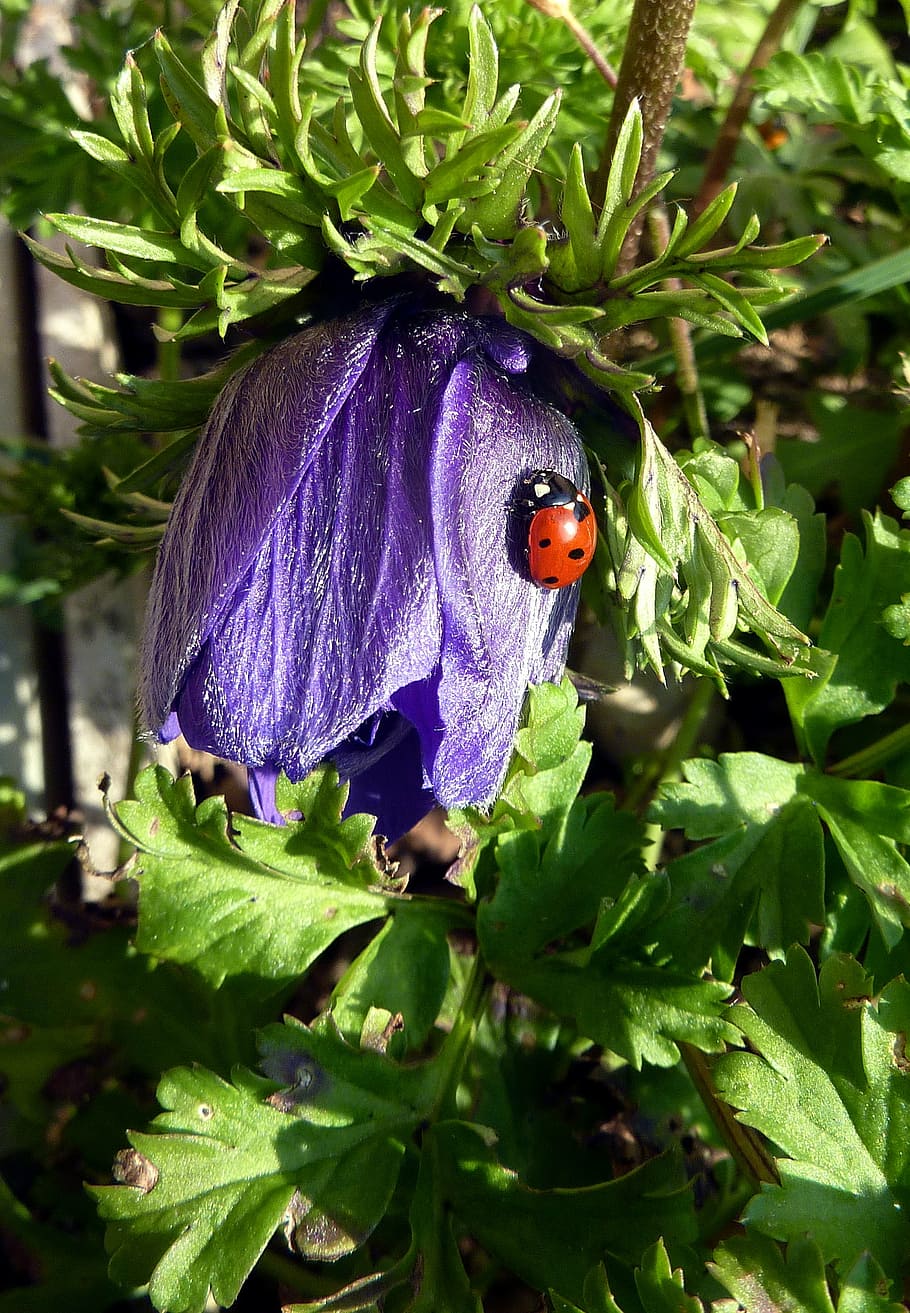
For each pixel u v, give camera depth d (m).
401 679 0.10
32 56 0.17
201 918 0.12
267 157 0.10
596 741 0.16
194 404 0.11
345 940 0.15
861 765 0.13
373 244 0.10
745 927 0.12
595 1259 0.11
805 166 0.16
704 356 0.15
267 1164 0.11
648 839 0.13
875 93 0.14
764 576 0.13
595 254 0.10
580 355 0.10
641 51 0.12
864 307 0.16
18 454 0.16
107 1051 0.14
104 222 0.10
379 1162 0.12
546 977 0.12
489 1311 0.13
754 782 0.13
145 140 0.10
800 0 0.14
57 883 0.15
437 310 0.10
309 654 0.10
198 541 0.10
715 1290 0.11
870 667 0.13
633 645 0.11
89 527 0.13
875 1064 0.11
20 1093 0.14
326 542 0.10
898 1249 0.11
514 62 0.15
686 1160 0.13
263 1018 0.14
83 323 0.17
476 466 0.10
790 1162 0.11
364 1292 0.11
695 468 0.13
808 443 0.15
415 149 0.10
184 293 0.11
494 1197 0.12
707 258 0.10
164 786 0.12
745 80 0.15
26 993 0.14
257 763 0.10
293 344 0.10
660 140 0.13
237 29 0.11
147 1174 0.11
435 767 0.10
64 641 0.16
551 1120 0.13
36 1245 0.13
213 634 0.10
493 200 0.10
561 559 0.10
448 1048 0.12
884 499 0.15
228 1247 0.11
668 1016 0.12
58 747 0.16
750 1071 0.11
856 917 0.13
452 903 0.13
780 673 0.11
